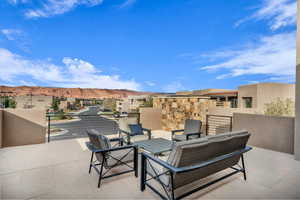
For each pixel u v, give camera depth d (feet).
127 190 7.37
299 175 8.97
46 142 15.43
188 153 5.65
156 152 9.57
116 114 20.16
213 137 6.47
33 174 8.75
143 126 22.15
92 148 8.43
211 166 6.82
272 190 7.47
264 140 14.23
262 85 40.45
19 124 14.26
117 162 8.08
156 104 25.46
